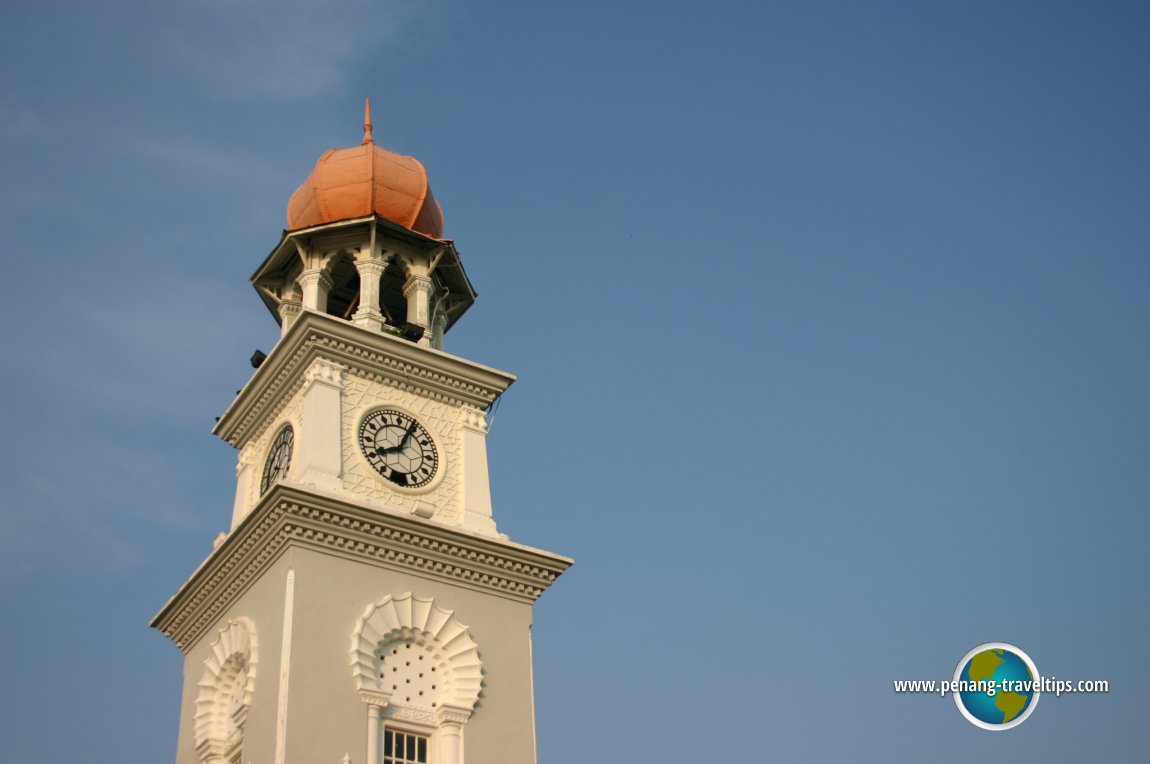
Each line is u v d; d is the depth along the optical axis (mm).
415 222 50125
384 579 42625
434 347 50656
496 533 45562
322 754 38688
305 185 50750
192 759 42812
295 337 45938
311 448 43812
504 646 43781
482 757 41469
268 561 42344
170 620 46531
